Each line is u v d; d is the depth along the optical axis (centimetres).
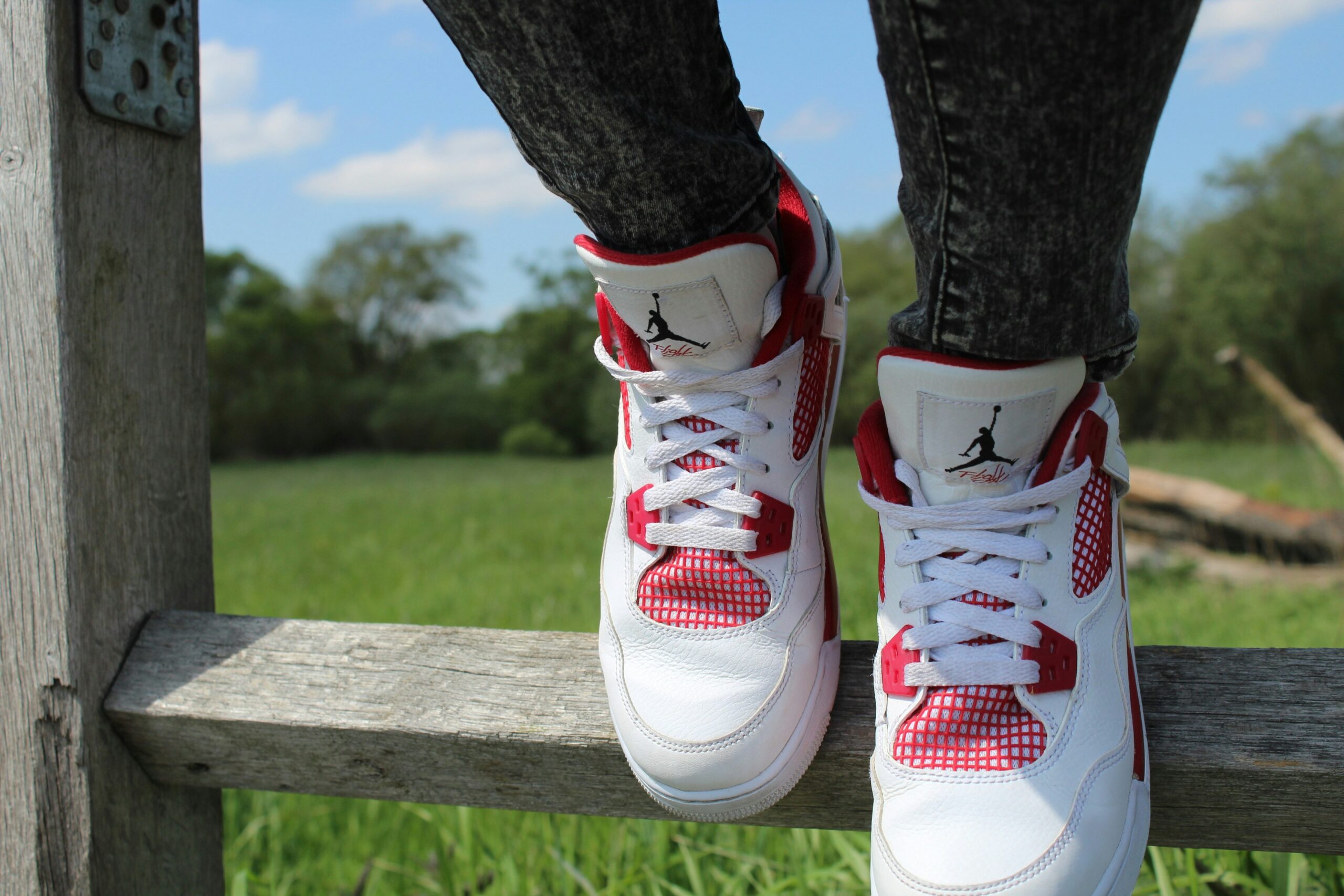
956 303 71
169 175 115
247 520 1033
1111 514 85
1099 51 56
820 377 94
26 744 104
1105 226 65
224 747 104
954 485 82
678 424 91
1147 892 129
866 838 151
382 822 200
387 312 4134
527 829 172
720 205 79
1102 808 75
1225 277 2086
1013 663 77
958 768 77
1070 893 72
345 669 103
